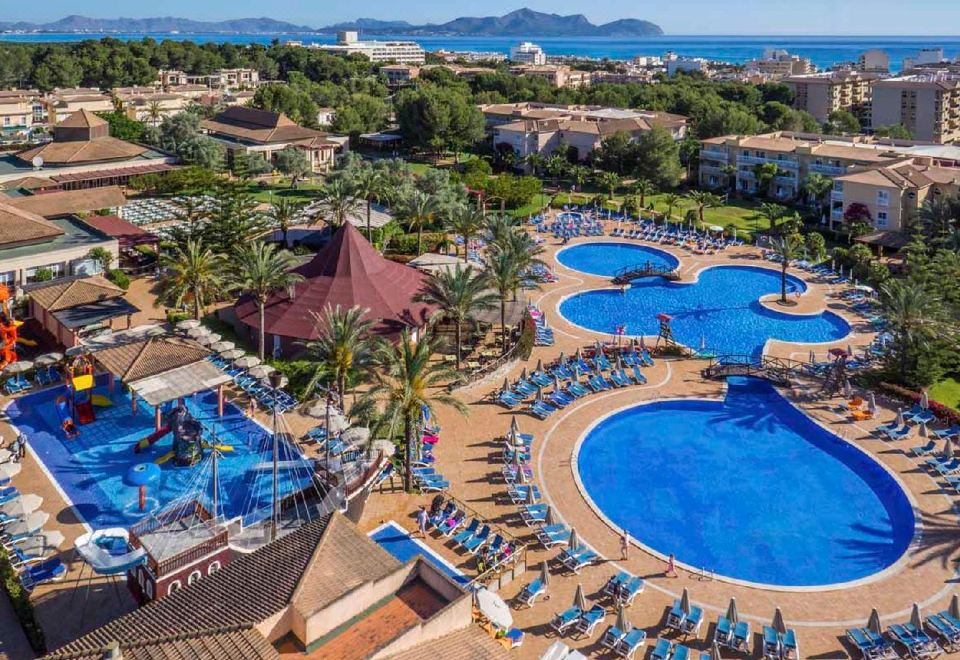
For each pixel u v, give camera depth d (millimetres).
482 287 66688
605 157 155125
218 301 78438
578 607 37438
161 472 48031
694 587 41219
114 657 25438
